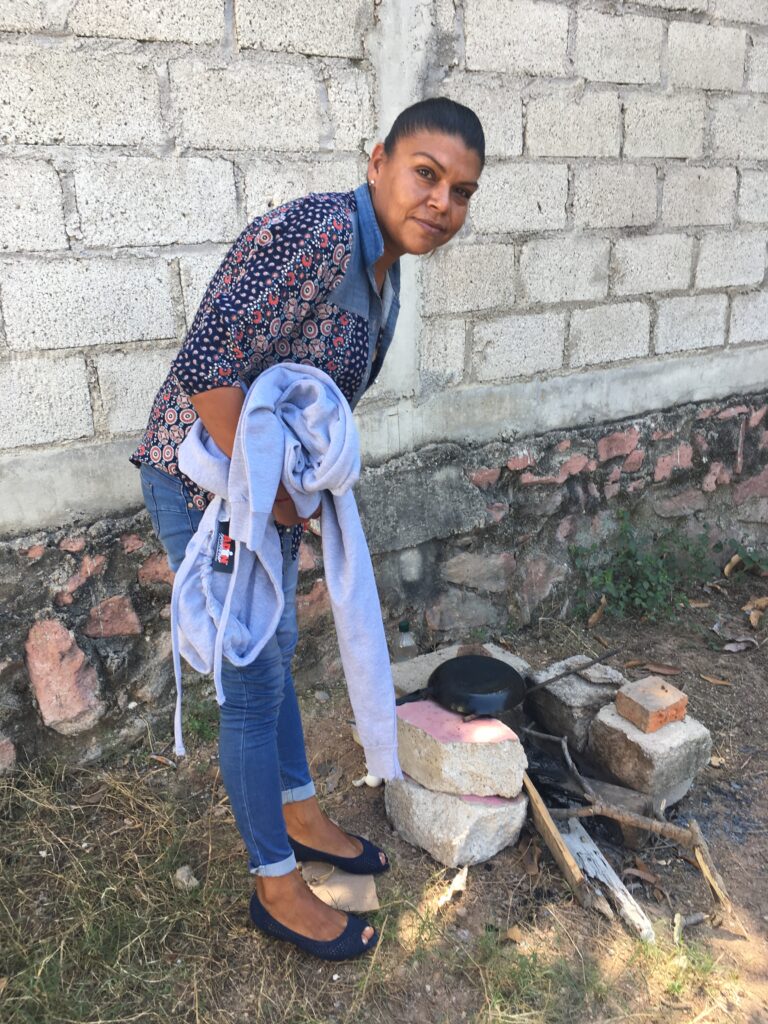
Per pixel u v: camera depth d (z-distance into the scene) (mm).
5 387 2246
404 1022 1769
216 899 2027
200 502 1710
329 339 1599
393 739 1840
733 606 3760
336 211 1496
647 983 1881
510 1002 1806
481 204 2908
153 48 2238
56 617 2426
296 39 2434
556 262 3154
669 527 3893
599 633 3471
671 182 3365
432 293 2889
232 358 1469
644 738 2350
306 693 2930
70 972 1840
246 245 1480
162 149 2314
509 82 2848
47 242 2217
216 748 2623
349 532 1679
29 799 2330
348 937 1864
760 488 4172
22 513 2348
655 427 3670
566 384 3344
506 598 3391
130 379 2420
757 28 3389
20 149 2131
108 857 2174
